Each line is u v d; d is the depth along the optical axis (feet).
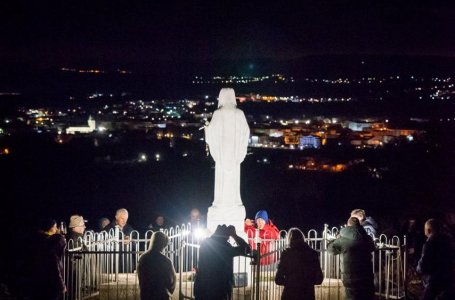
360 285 43.98
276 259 52.80
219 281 39.70
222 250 40.09
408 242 60.29
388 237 60.54
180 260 50.47
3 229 79.46
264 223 56.39
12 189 176.86
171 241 55.83
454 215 81.00
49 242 43.57
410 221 62.80
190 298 49.29
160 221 66.18
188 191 184.14
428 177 174.60
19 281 56.65
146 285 38.58
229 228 41.01
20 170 204.64
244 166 225.97
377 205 156.87
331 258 55.36
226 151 55.52
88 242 54.44
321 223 145.89
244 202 169.78
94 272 54.85
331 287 52.80
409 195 158.51
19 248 68.90
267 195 177.27
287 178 197.77
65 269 50.44
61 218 143.54
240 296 50.44
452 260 46.01
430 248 45.68
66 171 208.03
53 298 43.09
